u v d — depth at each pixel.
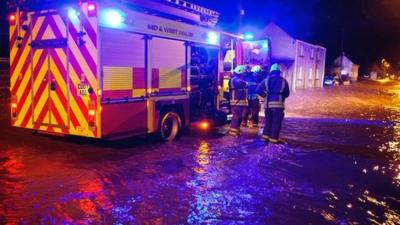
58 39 6.57
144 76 7.11
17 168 5.71
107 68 6.32
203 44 8.93
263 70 10.68
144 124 7.21
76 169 5.73
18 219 3.89
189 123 8.66
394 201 4.71
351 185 5.31
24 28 7.00
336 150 7.61
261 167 6.16
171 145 7.72
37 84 6.96
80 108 6.44
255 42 11.16
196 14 8.60
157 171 5.76
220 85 9.86
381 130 10.33
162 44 7.54
